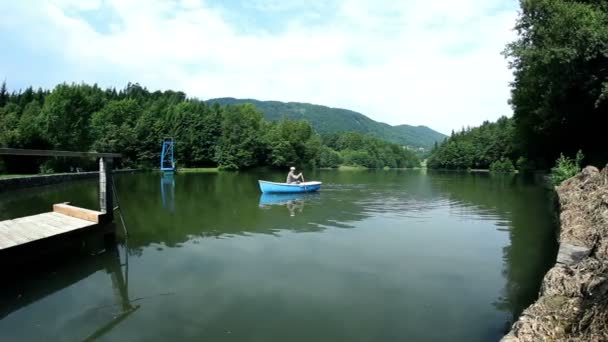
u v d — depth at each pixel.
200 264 8.07
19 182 24.27
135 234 10.82
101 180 9.98
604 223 5.89
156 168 54.97
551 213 14.84
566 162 18.41
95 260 8.40
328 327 5.28
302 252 8.97
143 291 6.61
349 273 7.49
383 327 5.28
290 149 71.56
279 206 16.53
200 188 25.47
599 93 18.92
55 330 5.28
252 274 7.43
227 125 64.19
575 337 3.09
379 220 13.16
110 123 55.59
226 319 5.53
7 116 41.94
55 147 39.31
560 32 18.41
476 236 10.70
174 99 87.75
